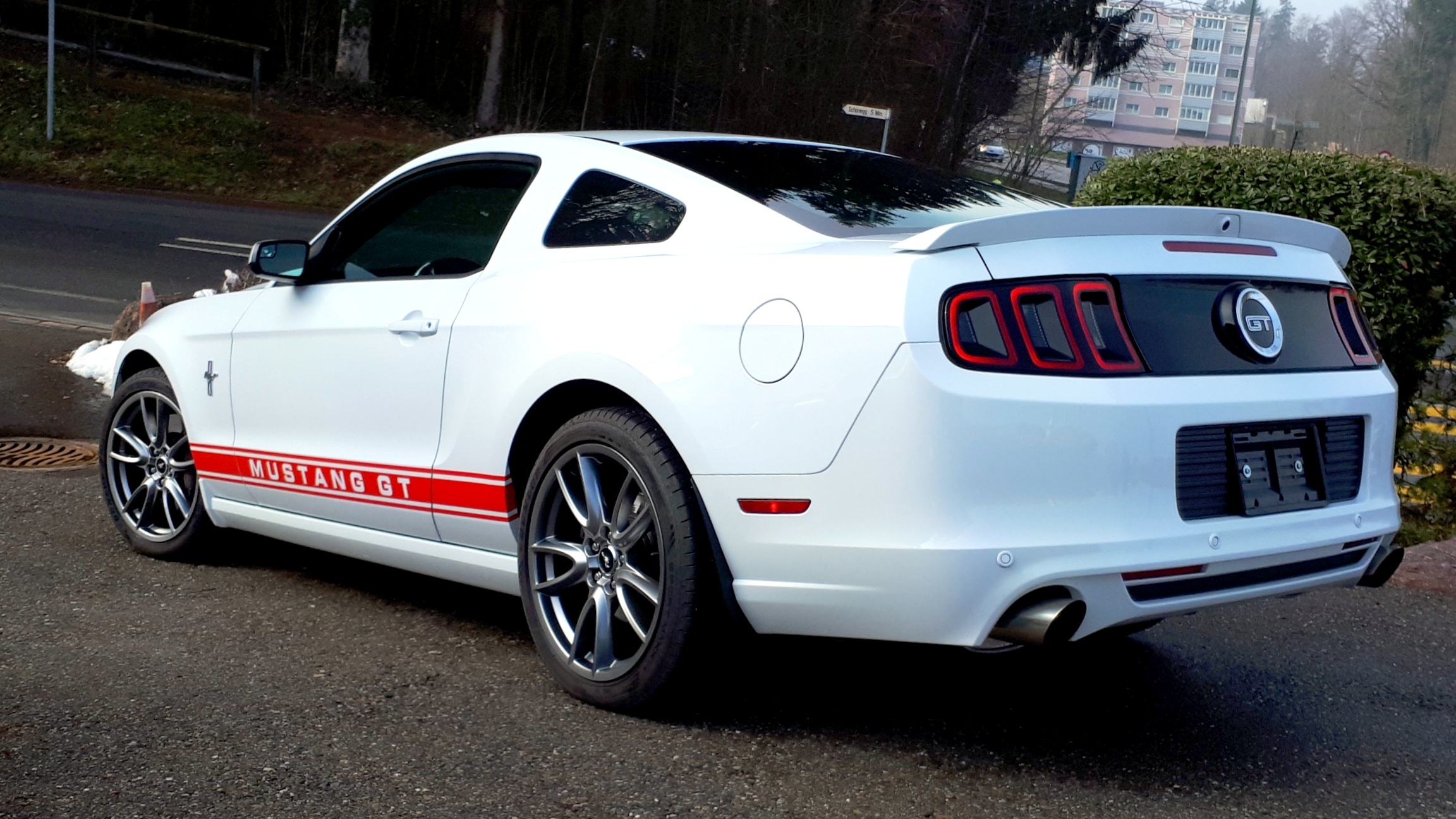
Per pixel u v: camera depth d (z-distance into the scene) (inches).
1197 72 5570.9
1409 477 269.3
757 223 130.0
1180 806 118.0
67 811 104.8
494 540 147.3
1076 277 115.4
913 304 112.2
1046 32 1123.9
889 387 111.9
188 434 184.5
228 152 999.0
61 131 971.9
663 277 130.6
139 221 733.3
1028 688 150.9
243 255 618.2
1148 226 121.6
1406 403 262.4
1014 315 112.9
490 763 119.5
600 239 141.3
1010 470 110.7
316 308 167.0
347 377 161.2
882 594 114.1
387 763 118.3
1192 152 275.7
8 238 612.7
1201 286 122.3
